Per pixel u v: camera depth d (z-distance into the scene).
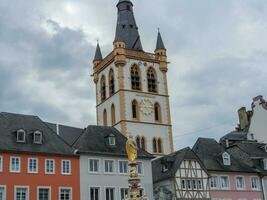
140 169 69.12
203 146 80.06
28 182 59.62
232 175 75.94
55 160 62.44
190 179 71.00
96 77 105.19
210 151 79.38
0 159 58.88
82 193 63.00
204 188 71.69
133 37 104.31
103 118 100.12
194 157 72.69
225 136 102.12
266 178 79.44
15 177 59.00
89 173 64.44
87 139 68.75
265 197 77.69
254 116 99.38
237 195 74.88
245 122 110.31
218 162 77.06
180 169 70.75
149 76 99.56
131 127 92.88
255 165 80.31
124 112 93.25
